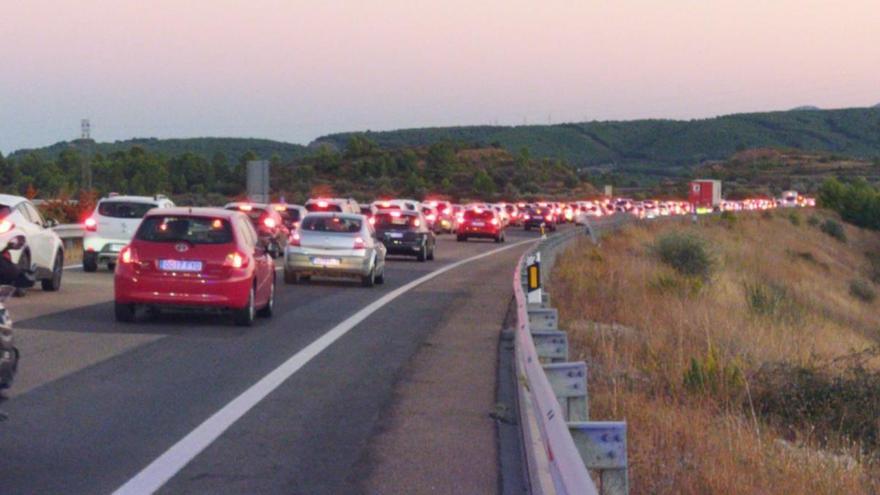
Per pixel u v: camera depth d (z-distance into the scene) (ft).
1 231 69.21
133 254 60.85
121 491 28.84
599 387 46.57
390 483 30.45
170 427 36.58
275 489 29.50
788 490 34.27
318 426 37.37
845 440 47.09
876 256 323.78
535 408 28.89
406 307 77.56
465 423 38.47
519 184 536.83
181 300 60.64
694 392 49.96
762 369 56.13
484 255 152.46
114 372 46.42
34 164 334.65
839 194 376.89
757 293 104.78
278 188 404.57
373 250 93.45
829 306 152.76
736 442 37.96
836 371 59.57
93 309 67.62
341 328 63.93
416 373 48.78
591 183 602.44
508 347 58.34
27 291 76.13
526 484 30.55
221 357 51.44
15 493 28.40
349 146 483.10
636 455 33.40
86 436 34.96
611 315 75.10
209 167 396.78
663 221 217.15
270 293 68.39
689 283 102.78
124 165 370.73
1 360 30.12
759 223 283.59
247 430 36.42
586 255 124.88
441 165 510.58
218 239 61.57
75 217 142.00
